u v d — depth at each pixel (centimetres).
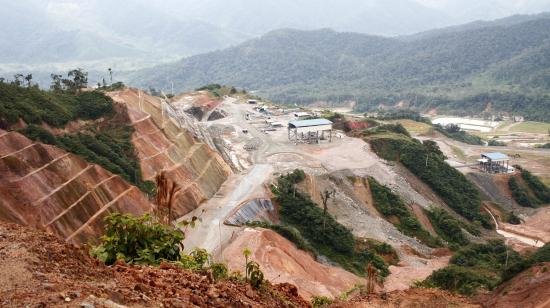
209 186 7900
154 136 8194
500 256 8075
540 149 16475
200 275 1306
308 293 4694
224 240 5812
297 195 8119
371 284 2997
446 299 2456
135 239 1356
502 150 16100
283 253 5531
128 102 8819
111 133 7806
